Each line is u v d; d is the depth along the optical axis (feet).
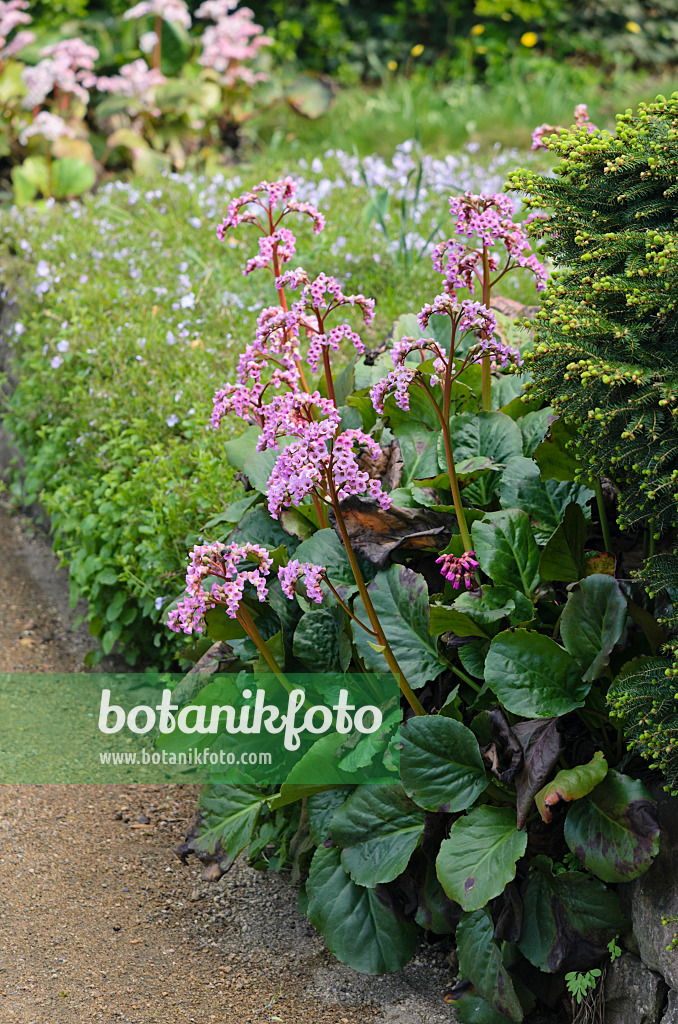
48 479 15.46
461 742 7.46
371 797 7.93
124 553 12.57
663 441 6.48
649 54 39.52
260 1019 7.95
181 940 8.91
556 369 7.14
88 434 14.01
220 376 14.14
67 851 10.06
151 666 13.35
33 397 15.84
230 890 9.57
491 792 7.59
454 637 7.98
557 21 39.68
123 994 8.20
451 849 7.25
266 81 30.17
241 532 9.11
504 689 7.29
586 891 7.25
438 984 8.20
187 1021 7.91
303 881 9.18
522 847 7.09
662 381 6.51
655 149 7.03
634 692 6.62
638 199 7.20
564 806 7.11
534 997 7.62
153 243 18.69
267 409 7.68
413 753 7.51
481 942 7.45
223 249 18.65
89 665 13.42
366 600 7.52
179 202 21.18
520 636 7.37
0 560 16.46
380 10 40.52
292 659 8.70
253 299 15.99
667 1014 6.69
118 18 34.01
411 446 9.19
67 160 25.43
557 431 7.98
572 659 7.34
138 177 24.34
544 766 6.98
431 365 9.05
